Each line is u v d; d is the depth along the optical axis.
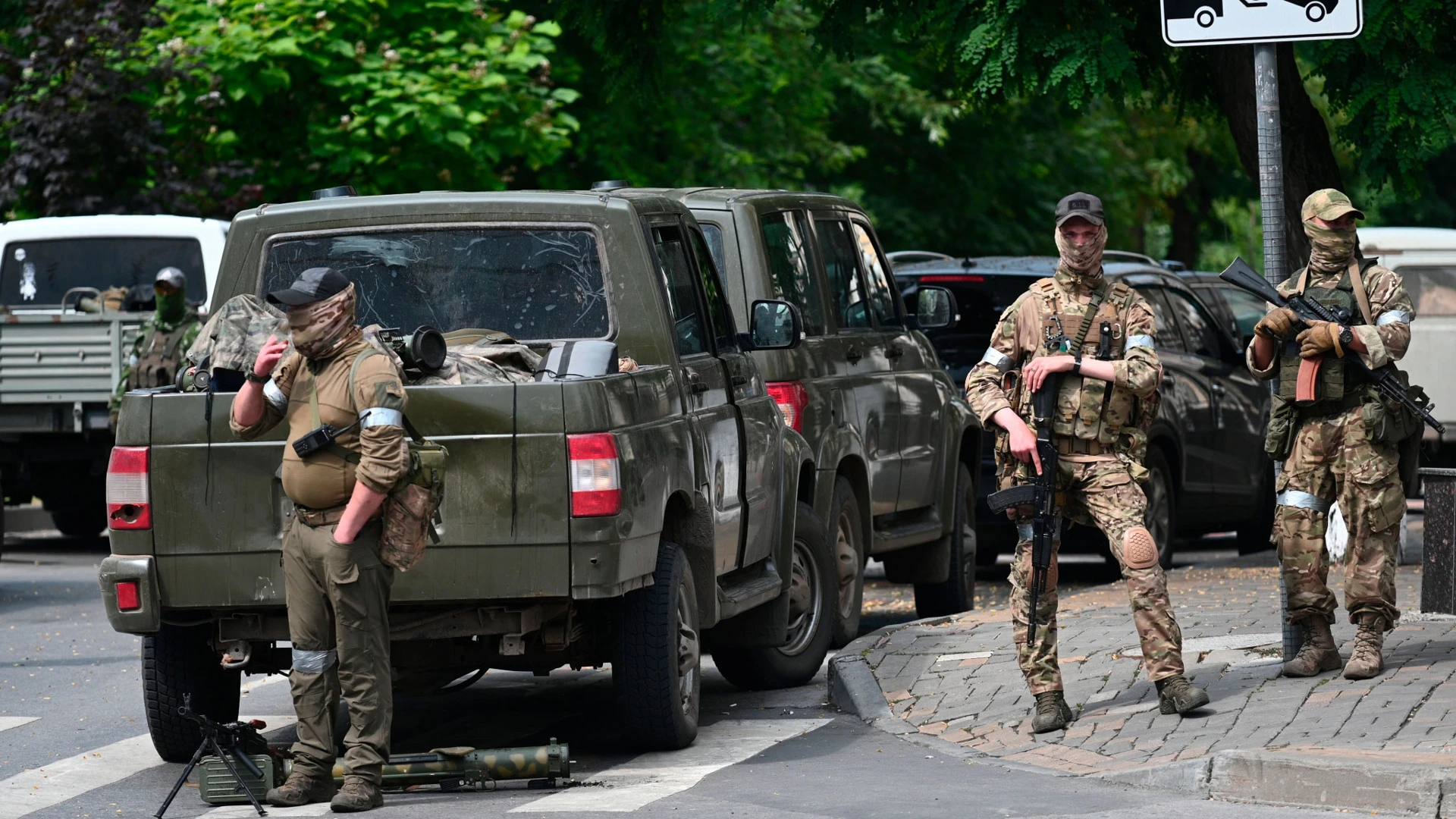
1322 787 17.64
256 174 60.25
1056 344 20.86
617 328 22.45
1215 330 42.50
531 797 19.08
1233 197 116.62
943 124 80.69
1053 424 20.83
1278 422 22.20
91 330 45.25
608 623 21.53
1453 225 107.12
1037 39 32.47
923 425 32.00
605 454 19.34
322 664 18.69
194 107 59.59
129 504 19.66
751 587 24.39
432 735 23.78
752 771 20.19
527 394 19.30
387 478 17.84
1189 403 39.81
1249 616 27.17
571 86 69.75
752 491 24.45
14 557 46.84
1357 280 21.66
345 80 60.16
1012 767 20.00
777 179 77.69
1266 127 22.70
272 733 23.91
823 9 37.22
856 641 27.22
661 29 40.31
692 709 21.88
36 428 45.69
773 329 25.77
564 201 22.75
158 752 21.84
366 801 18.38
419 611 20.00
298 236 23.00
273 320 20.08
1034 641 21.20
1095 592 31.16
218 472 19.56
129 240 48.50
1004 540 41.25
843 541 29.12
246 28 59.09
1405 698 20.52
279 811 18.58
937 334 38.16
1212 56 34.56
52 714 25.33
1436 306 58.78
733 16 38.31
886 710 23.45
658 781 19.72
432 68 61.16
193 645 21.19
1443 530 26.50
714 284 25.52
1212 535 52.53
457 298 22.77
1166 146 99.75
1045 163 89.00
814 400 27.86
